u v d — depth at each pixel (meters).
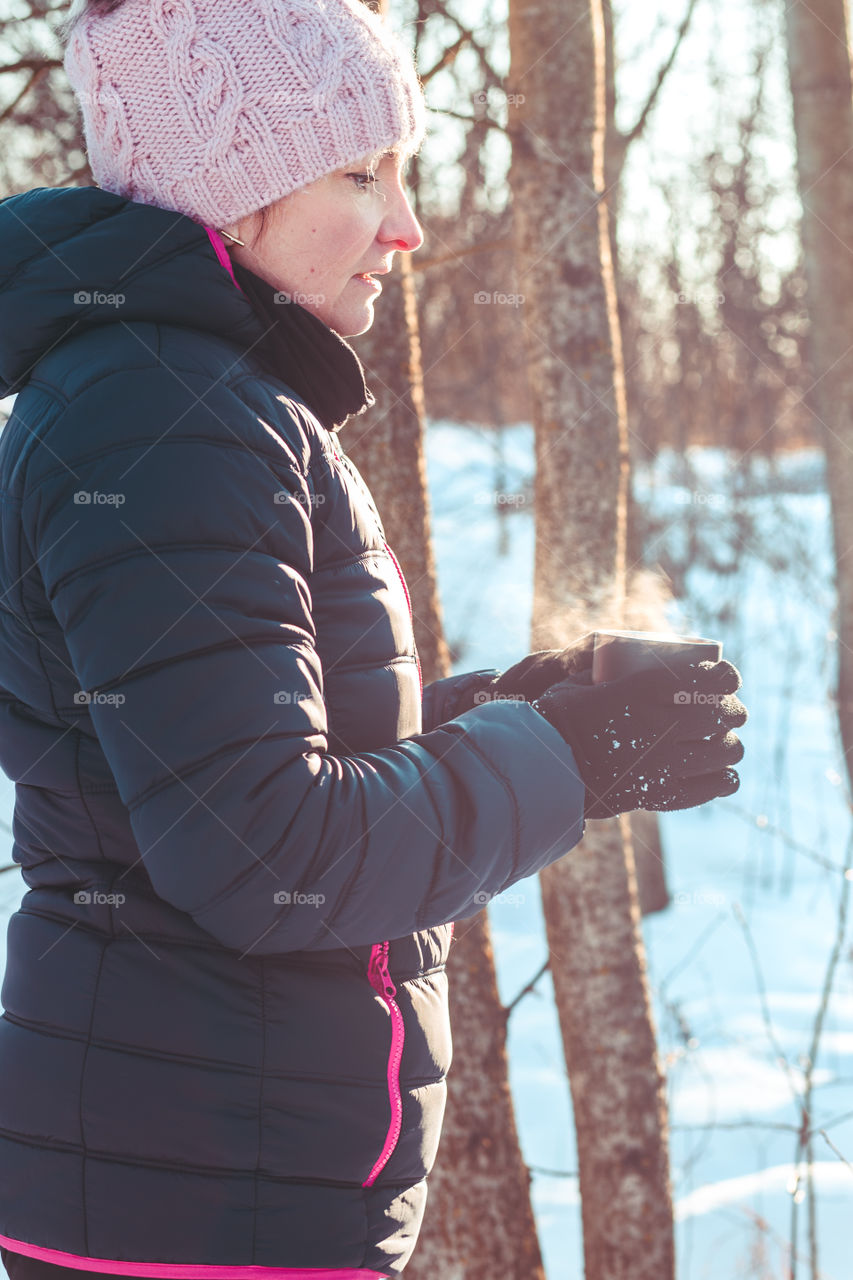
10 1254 0.93
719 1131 3.21
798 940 5.18
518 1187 2.02
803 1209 2.57
